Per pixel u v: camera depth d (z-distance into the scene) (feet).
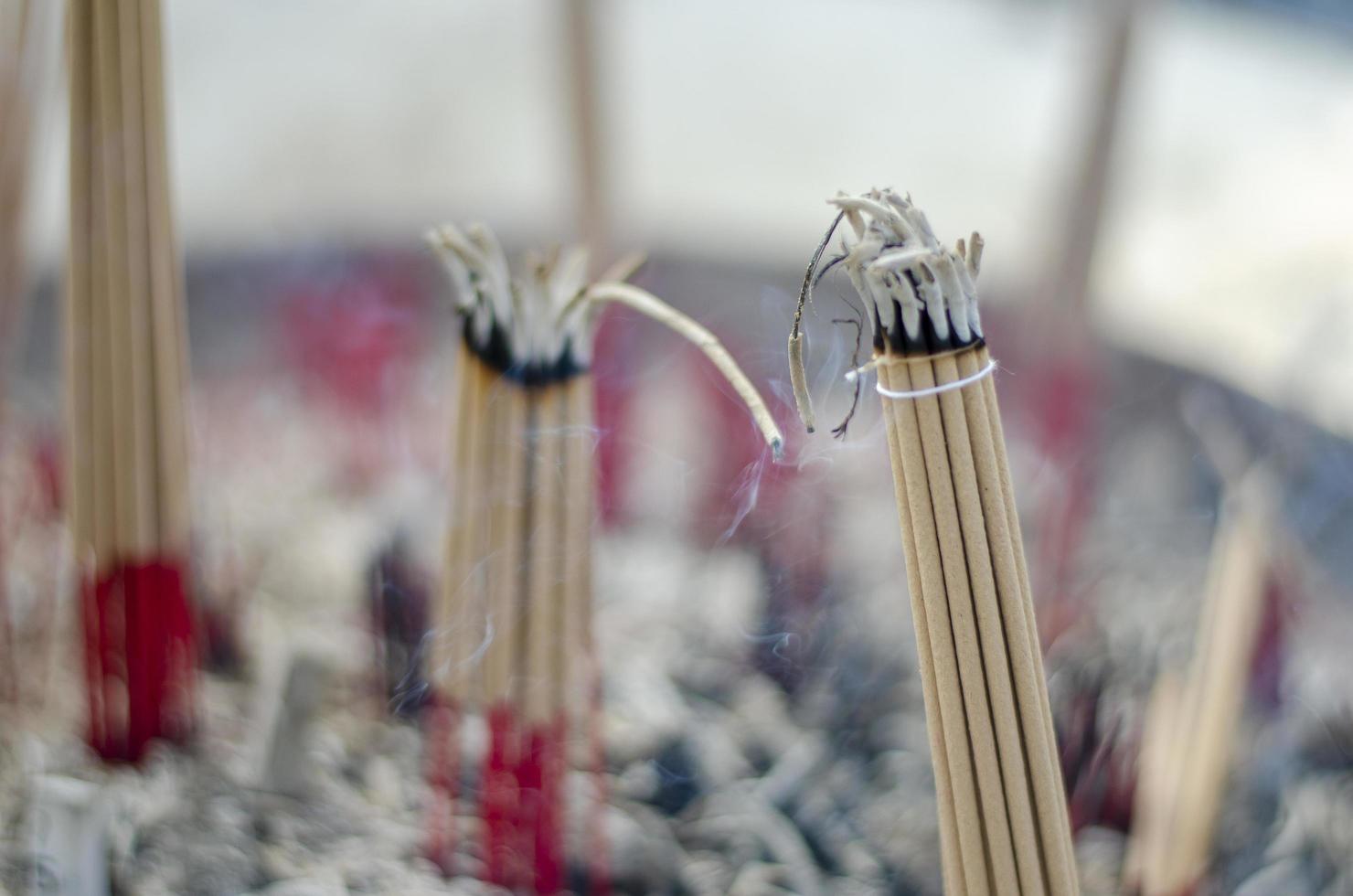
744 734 2.08
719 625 2.23
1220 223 3.19
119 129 1.79
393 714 2.05
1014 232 3.10
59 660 2.07
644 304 1.64
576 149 2.25
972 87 3.95
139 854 1.86
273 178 3.35
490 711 1.77
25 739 1.96
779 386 1.89
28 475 2.15
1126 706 2.08
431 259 3.00
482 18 4.17
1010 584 1.55
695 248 2.92
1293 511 2.21
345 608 2.22
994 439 1.55
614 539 2.35
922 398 1.53
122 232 1.81
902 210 1.53
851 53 4.17
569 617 1.75
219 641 2.12
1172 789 1.90
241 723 2.02
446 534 1.75
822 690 2.15
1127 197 3.24
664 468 2.42
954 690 1.56
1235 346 2.67
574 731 2.01
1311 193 3.32
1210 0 4.29
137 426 1.84
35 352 2.71
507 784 1.80
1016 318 2.52
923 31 4.34
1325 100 3.81
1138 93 2.23
